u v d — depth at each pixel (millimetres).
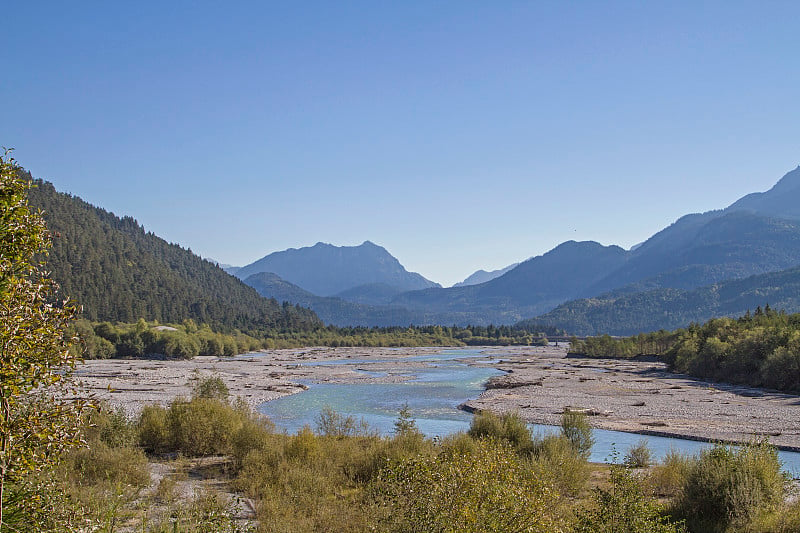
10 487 6965
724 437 35906
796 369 64000
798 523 12586
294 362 124250
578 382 74688
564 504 13562
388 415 45750
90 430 19969
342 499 15125
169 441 23125
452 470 8820
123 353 127812
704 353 82875
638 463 23469
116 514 10328
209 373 86188
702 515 13898
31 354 6098
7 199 6242
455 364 118000
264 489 15867
